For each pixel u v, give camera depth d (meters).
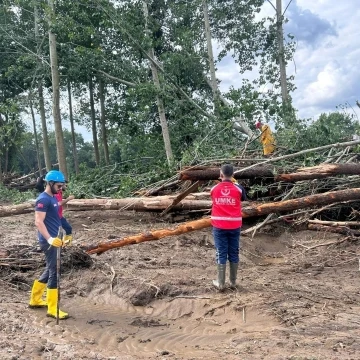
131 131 20.78
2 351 4.43
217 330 5.38
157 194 11.97
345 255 8.55
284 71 21.91
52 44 18.39
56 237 5.62
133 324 5.62
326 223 9.91
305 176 9.72
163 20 22.31
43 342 4.78
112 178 15.23
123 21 18.02
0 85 25.84
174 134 18.47
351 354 4.43
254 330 5.22
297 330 5.06
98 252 7.58
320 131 11.90
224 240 6.43
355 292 6.45
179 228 7.84
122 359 4.43
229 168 6.52
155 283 6.60
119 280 6.79
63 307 6.14
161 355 4.63
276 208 9.12
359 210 10.37
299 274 7.47
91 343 4.95
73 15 19.25
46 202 5.61
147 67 21.41
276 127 13.48
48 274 5.88
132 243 7.67
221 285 6.39
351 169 9.51
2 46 23.31
